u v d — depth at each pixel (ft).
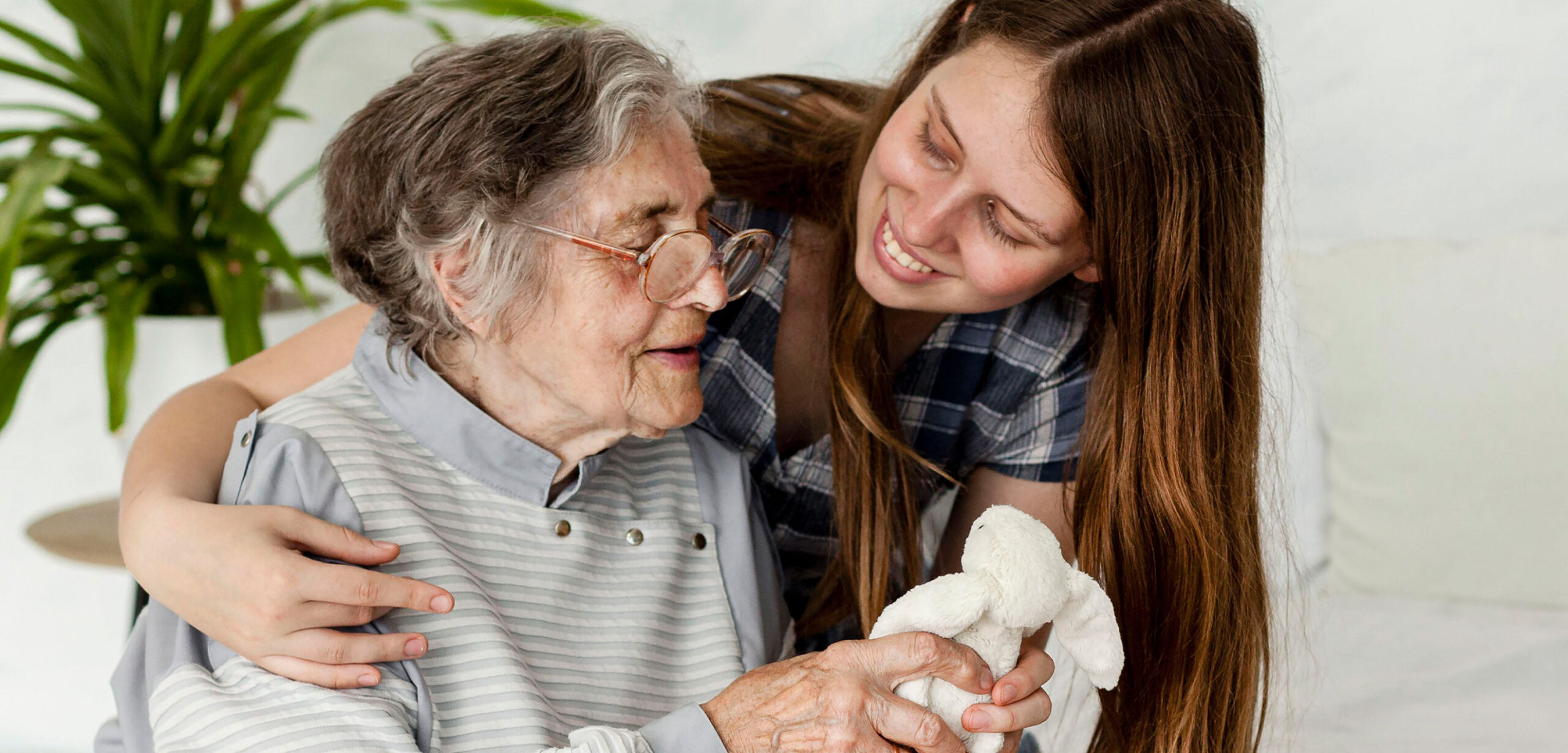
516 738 2.96
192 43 6.43
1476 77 6.67
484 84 2.80
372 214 2.95
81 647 8.41
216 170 6.05
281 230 8.55
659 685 3.38
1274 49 6.89
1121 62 3.16
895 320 4.09
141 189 6.34
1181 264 3.41
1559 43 6.48
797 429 4.27
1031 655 3.12
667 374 3.11
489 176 2.78
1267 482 4.16
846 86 4.35
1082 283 4.11
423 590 2.83
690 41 7.79
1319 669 5.23
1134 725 3.91
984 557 2.96
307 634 2.74
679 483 3.71
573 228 2.87
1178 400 3.60
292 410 3.20
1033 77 3.15
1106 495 3.82
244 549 2.73
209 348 6.24
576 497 3.40
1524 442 5.86
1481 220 6.79
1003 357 4.19
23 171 5.57
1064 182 3.20
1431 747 4.56
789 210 4.06
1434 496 6.05
